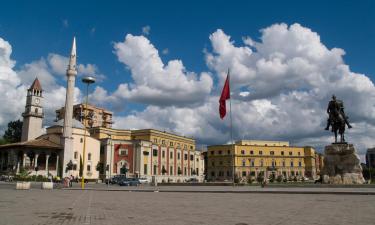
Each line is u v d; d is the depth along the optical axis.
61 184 67.06
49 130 105.19
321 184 43.75
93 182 93.62
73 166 96.62
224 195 33.00
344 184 42.97
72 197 30.00
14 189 45.44
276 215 16.34
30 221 14.20
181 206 21.09
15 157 90.94
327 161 47.50
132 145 109.94
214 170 146.88
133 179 74.69
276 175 144.25
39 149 91.81
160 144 117.75
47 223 13.63
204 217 15.63
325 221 14.34
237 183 56.84
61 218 15.20
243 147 144.12
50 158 96.25
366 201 24.23
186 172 130.62
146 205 21.88
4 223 13.61
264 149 146.12
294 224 13.55
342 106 48.47
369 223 13.77
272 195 31.97
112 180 77.88
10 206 20.78
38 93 119.62
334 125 47.91
